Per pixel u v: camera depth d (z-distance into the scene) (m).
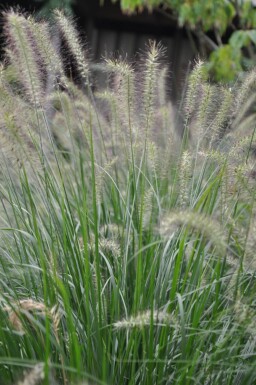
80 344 2.45
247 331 2.32
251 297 2.41
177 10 6.64
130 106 2.98
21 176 3.03
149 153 3.15
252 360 2.48
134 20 10.67
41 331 2.34
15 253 3.02
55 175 3.25
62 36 3.23
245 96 3.30
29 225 2.89
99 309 2.38
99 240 2.89
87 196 3.35
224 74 6.02
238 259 2.67
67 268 2.59
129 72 2.94
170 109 3.77
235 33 6.09
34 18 3.12
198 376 2.29
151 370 2.26
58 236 2.78
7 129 2.80
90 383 2.22
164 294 2.62
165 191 3.31
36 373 1.86
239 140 3.08
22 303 2.27
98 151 3.64
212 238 2.14
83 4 10.25
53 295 2.42
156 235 2.92
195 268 2.68
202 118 3.13
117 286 2.50
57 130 3.94
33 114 3.16
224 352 2.37
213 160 3.32
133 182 3.05
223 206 2.85
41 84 2.99
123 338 2.41
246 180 2.86
